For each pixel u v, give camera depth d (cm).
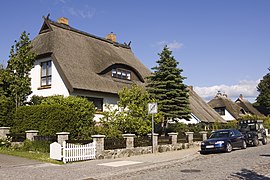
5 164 1442
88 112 2144
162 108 2661
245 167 1380
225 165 1466
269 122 5162
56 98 2189
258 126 3019
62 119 1891
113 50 3406
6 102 2173
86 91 2548
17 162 1498
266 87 8225
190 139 2573
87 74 2664
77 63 2697
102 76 2823
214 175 1178
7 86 2294
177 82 2811
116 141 1841
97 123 2406
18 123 2053
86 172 1304
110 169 1385
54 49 2641
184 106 2777
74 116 1988
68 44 2856
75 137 1952
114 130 2038
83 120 2092
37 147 1764
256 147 2608
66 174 1250
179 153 2108
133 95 2269
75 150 1605
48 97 2280
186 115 2758
